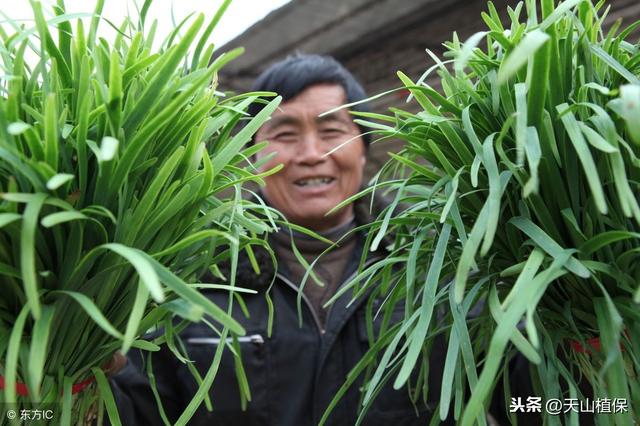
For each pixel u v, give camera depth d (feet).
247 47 6.75
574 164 1.31
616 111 1.12
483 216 1.15
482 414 1.24
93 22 1.36
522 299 1.08
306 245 3.01
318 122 2.89
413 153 1.67
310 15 6.23
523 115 1.10
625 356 1.35
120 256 1.20
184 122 1.27
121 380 2.62
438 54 6.42
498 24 1.48
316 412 2.70
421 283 1.86
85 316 1.22
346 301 2.85
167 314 1.47
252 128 1.41
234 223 1.52
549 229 1.35
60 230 1.14
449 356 1.27
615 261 1.31
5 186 1.14
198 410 2.70
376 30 6.29
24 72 1.31
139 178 1.28
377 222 1.66
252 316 2.85
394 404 2.65
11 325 1.20
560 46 1.32
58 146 1.15
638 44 1.48
